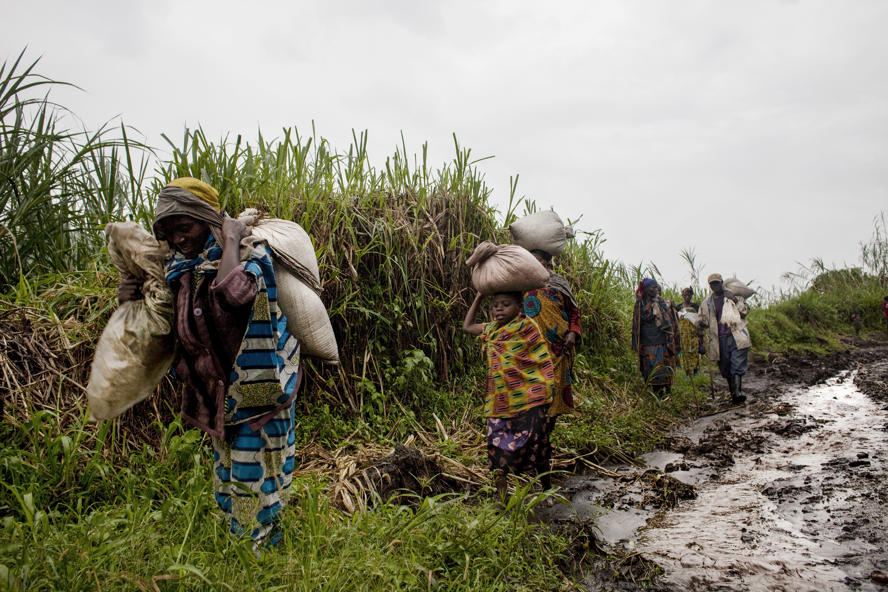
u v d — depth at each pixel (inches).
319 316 110.5
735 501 163.3
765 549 130.2
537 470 168.4
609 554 130.3
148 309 100.8
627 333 354.6
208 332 96.0
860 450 204.2
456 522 116.5
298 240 111.2
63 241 180.5
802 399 321.7
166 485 123.9
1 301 148.0
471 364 242.4
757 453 214.5
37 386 136.2
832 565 120.9
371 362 207.6
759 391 358.9
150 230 169.9
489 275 155.6
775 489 169.3
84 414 134.1
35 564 82.3
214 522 99.7
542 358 155.2
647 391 307.1
